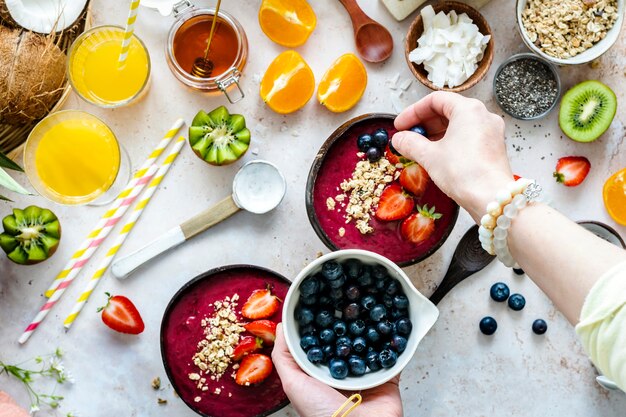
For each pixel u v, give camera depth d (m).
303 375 1.33
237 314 1.61
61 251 1.64
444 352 1.67
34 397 1.64
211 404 1.61
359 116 1.57
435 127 1.39
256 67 1.66
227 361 1.60
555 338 1.67
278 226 1.65
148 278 1.64
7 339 1.63
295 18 1.59
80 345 1.65
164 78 1.65
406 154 1.25
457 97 1.18
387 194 1.55
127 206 1.63
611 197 1.64
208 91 1.61
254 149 1.66
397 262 1.53
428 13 1.56
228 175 1.65
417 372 1.67
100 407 1.65
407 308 1.39
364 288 1.41
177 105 1.65
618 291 0.78
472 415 1.67
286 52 1.58
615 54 1.66
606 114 1.61
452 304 1.66
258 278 1.60
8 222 1.55
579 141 1.62
